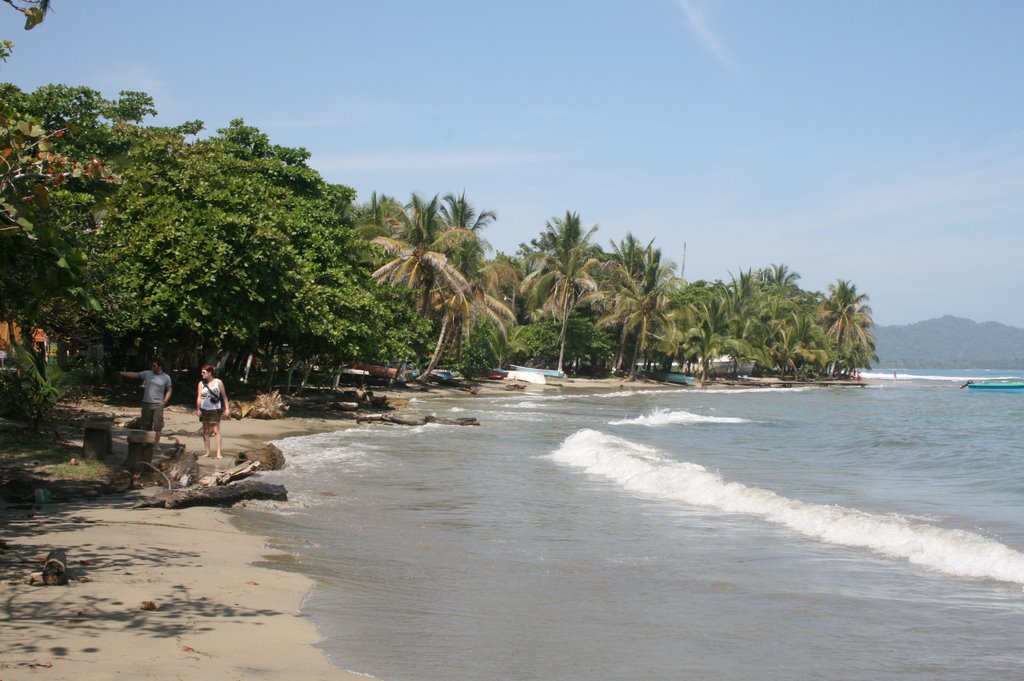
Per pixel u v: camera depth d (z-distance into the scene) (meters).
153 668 5.09
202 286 23.08
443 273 46.91
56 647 5.34
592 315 79.56
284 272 25.02
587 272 72.56
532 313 74.62
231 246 23.61
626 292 74.44
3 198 6.58
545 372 66.56
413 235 47.88
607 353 77.38
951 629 6.83
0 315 9.70
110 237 23.00
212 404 16.03
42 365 15.22
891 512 12.82
